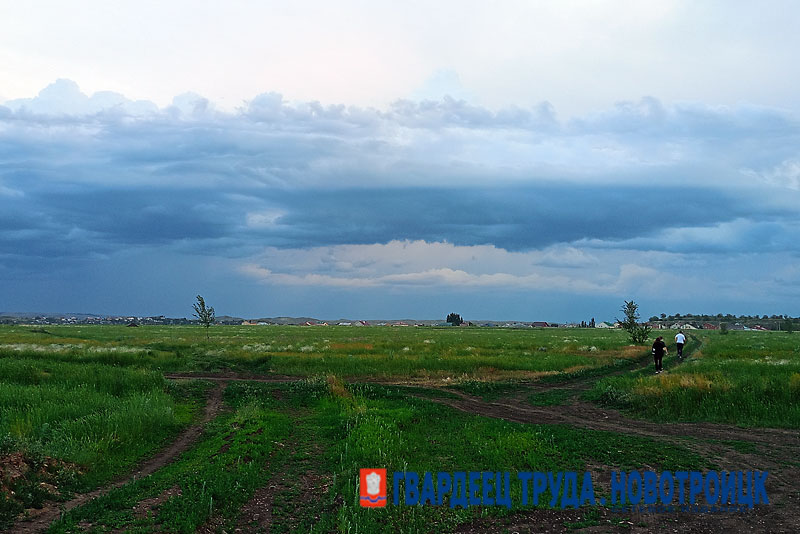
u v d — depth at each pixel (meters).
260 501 10.70
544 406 23.17
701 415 20.05
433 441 15.66
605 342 64.75
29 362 27.92
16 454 11.68
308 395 23.33
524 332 115.69
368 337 78.06
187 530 8.69
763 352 45.44
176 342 54.34
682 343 44.47
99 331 96.44
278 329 127.69
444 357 38.19
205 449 14.55
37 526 9.15
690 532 9.41
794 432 17.56
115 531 8.78
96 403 18.19
